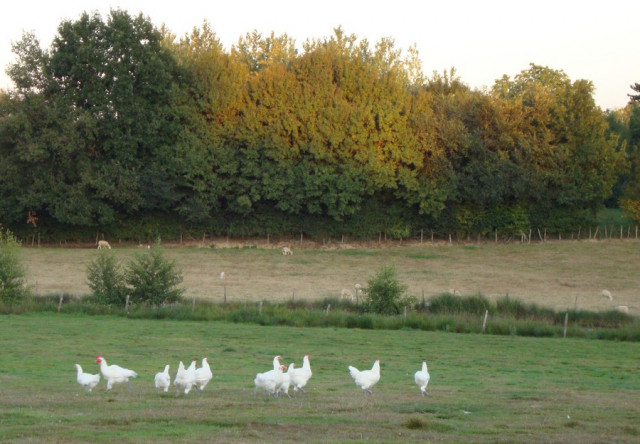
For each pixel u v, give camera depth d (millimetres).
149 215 91312
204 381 22797
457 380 27969
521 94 100375
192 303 51375
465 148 92375
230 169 87312
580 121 93750
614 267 80250
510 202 95812
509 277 74750
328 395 23453
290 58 102500
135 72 84750
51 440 16141
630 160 102688
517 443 16625
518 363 33031
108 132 83688
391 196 94438
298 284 69375
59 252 84625
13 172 82875
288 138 88938
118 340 38188
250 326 45406
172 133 85938
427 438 16938
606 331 43000
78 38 84312
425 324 45438
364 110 88625
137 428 17531
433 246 93250
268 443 16016
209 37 104250
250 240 93812
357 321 46344
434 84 113000
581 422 19109
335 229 93438
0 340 37344
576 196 93875
